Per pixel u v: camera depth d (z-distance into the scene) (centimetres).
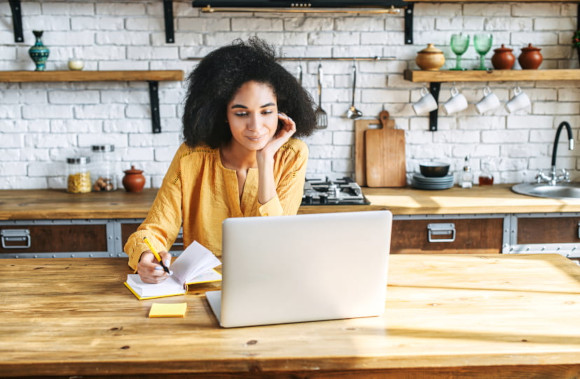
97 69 375
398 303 187
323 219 165
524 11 381
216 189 230
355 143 387
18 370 149
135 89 379
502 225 334
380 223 169
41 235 328
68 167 369
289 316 171
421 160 392
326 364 152
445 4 379
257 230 161
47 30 371
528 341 160
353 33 379
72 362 150
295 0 331
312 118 238
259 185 221
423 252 335
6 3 367
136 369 150
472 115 389
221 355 152
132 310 181
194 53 376
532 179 395
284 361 152
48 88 376
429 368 159
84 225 328
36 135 380
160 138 384
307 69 381
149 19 373
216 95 212
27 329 167
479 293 195
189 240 238
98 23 372
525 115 390
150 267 197
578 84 388
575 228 337
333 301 172
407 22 377
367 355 153
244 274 164
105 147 371
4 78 351
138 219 329
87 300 189
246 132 212
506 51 364
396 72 384
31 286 201
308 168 391
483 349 155
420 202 337
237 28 376
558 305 185
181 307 181
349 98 386
